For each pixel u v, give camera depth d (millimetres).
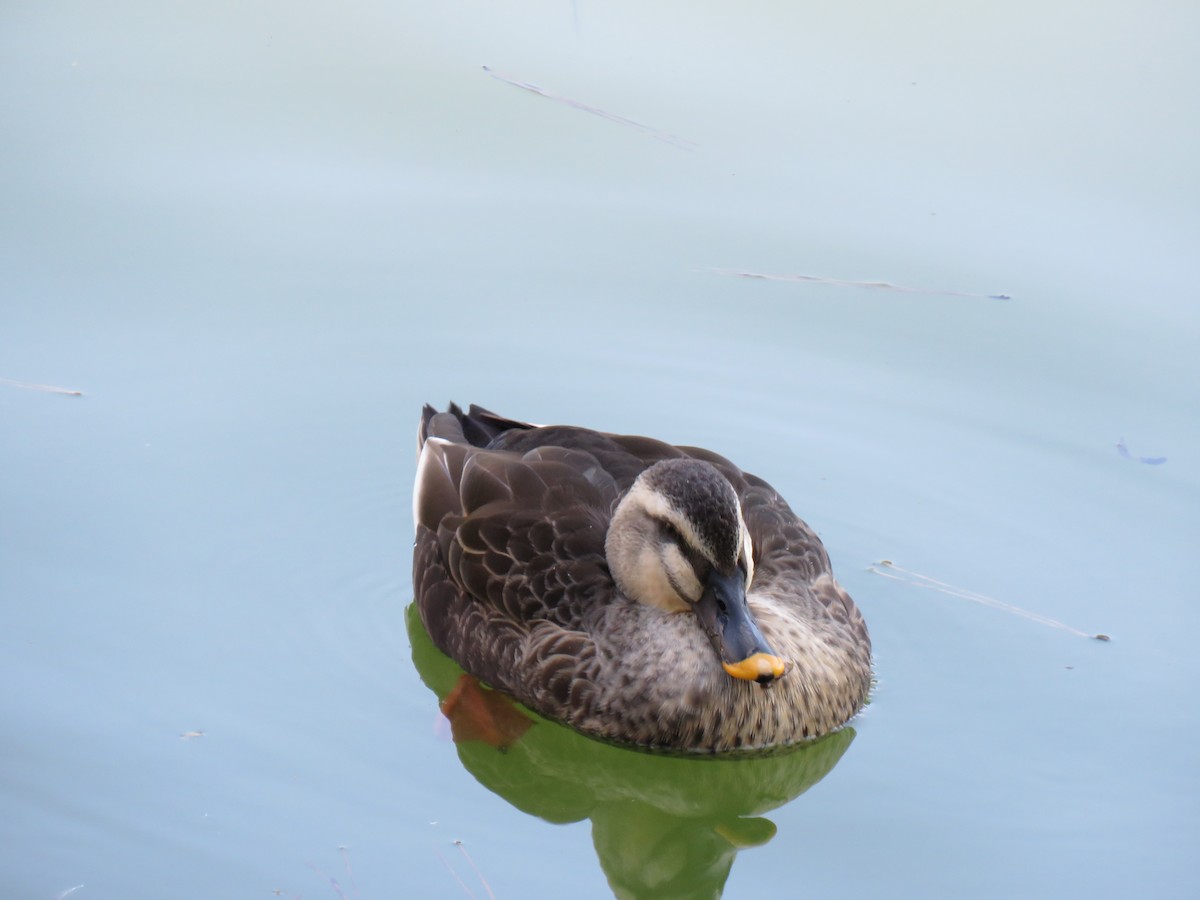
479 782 12336
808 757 12992
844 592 13750
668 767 12938
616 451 14102
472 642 13477
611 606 12945
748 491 14008
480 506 13562
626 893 11328
